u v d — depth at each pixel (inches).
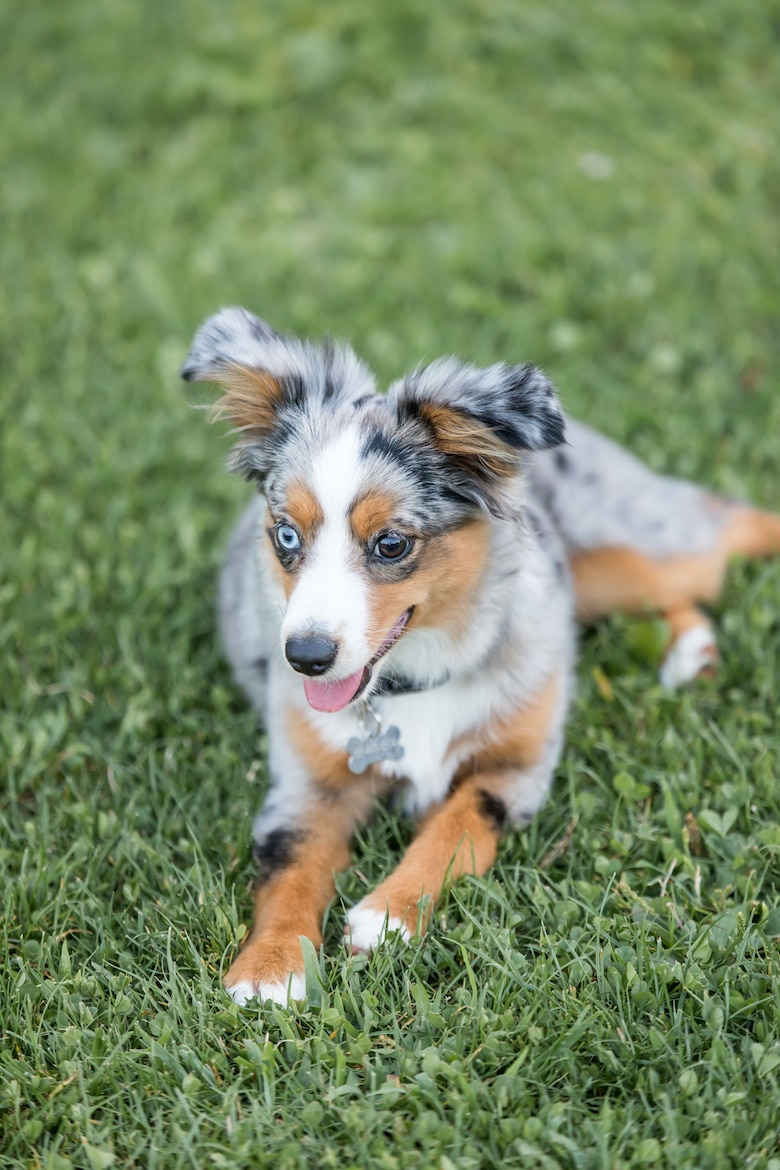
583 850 47.8
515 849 48.0
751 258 70.9
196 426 63.3
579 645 54.9
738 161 77.8
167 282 69.3
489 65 86.7
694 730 50.8
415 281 69.7
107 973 44.9
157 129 82.9
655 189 76.8
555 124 82.2
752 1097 42.1
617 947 45.0
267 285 69.6
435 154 79.7
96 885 47.3
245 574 52.1
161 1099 42.7
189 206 76.4
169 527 58.7
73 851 48.0
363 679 46.1
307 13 89.4
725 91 84.0
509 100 84.2
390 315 68.3
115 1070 43.1
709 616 56.2
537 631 48.7
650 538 55.0
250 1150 41.6
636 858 47.8
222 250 72.2
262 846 47.9
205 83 84.5
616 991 43.9
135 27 90.0
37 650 54.3
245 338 48.2
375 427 46.3
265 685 51.1
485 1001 44.1
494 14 89.4
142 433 62.8
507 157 80.0
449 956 44.9
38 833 48.4
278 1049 43.5
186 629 55.4
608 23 88.1
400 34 88.8
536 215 74.6
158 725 52.3
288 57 86.4
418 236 73.7
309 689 46.0
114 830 48.6
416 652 47.9
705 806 48.5
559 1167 41.1
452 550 46.7
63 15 91.4
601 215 74.0
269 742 49.9
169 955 44.8
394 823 48.8
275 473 47.1
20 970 45.3
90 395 64.6
